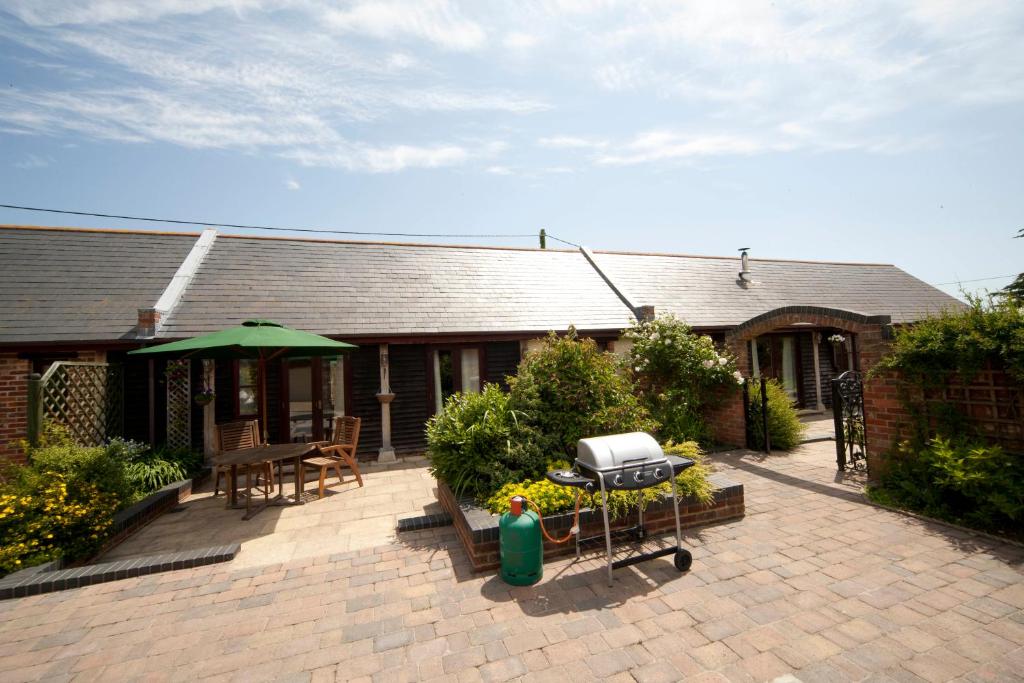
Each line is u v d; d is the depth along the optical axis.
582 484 3.81
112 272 9.73
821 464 7.32
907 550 4.08
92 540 4.79
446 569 4.15
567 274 13.82
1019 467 4.41
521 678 2.63
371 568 4.25
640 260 15.91
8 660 3.00
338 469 7.43
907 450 5.45
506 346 10.74
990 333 4.77
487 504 4.73
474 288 11.83
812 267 18.36
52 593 3.92
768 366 13.52
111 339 7.99
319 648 3.02
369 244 12.95
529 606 3.44
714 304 13.78
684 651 2.82
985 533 4.31
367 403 9.64
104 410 7.71
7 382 7.70
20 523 4.49
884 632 2.92
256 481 7.39
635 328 10.07
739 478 6.70
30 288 8.78
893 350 5.68
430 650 2.94
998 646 2.73
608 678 2.60
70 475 5.09
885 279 18.50
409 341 9.65
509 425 5.47
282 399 9.23
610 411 5.72
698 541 4.48
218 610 3.57
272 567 4.35
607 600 3.47
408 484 7.50
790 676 2.55
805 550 4.18
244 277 10.42
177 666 2.88
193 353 6.87
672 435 8.42
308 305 9.90
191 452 8.20
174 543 5.16
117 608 3.64
